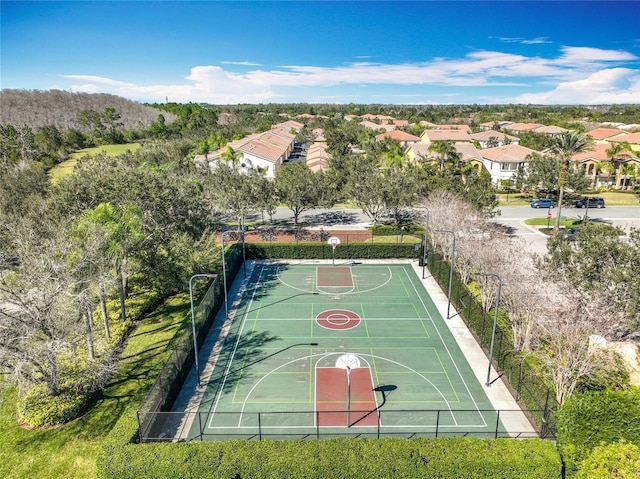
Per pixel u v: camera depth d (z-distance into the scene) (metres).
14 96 175.75
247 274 48.31
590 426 19.55
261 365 30.55
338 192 67.75
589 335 24.25
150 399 23.03
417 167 68.19
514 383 26.95
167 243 38.22
